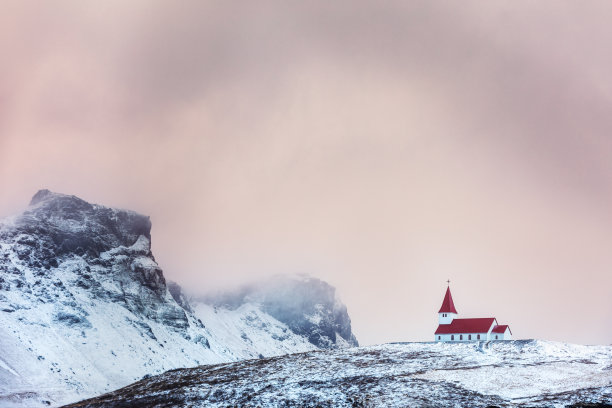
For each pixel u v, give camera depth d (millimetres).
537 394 130750
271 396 143125
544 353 166000
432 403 128500
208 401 145250
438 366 159625
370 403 131750
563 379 141125
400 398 132875
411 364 163375
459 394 133250
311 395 141125
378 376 151500
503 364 157625
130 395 160875
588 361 156625
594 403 119938
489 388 136625
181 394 152625
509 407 122688
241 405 139500
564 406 120438
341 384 147125
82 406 156375
